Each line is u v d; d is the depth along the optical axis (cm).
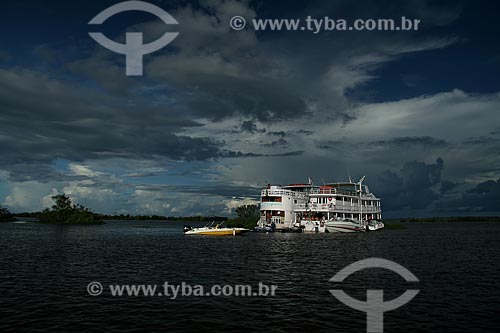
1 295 2473
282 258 4434
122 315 2066
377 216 12475
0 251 5072
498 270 3584
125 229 13050
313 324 1939
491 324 1950
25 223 16738
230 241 7094
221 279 3106
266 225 9688
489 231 12531
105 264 3934
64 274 3294
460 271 3522
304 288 2758
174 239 7725
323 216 9600
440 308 2234
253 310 2178
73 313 2089
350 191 10744
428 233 10669
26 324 1891
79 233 9700
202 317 2042
